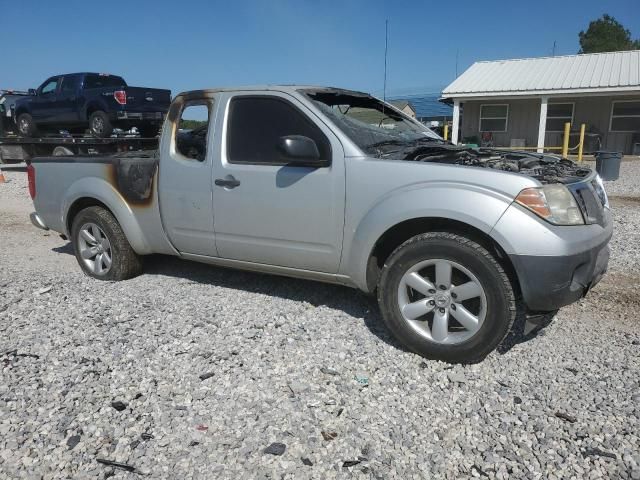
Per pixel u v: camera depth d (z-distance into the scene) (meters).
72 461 2.54
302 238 3.99
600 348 3.66
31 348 3.69
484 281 3.28
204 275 5.40
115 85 15.84
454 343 3.41
